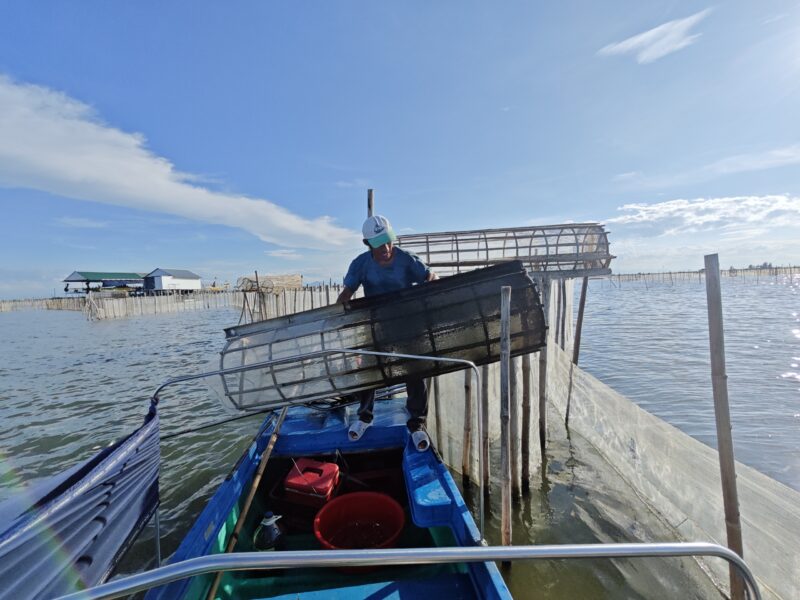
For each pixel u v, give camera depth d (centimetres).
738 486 372
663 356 1434
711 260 309
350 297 410
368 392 419
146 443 262
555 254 570
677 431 466
